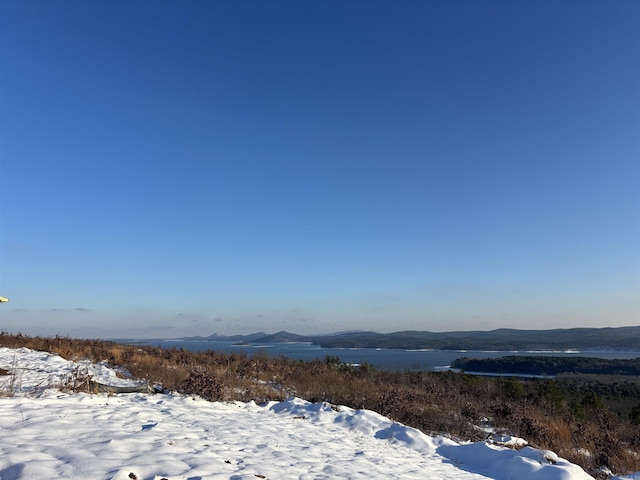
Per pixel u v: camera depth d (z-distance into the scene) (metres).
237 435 8.34
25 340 19.80
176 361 17.95
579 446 12.36
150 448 6.04
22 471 4.56
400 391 14.91
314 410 12.14
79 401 8.85
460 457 9.74
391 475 7.28
